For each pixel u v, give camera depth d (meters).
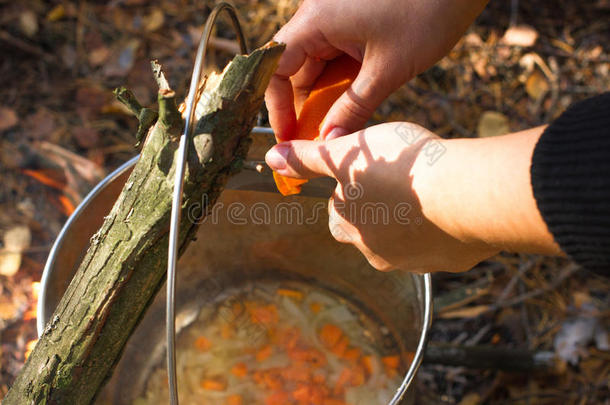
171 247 0.45
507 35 1.05
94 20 1.03
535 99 1.01
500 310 0.82
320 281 0.75
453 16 0.54
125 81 0.98
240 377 0.70
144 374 0.68
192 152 0.47
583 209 0.42
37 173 0.88
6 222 0.84
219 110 0.47
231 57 1.01
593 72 1.03
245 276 0.75
